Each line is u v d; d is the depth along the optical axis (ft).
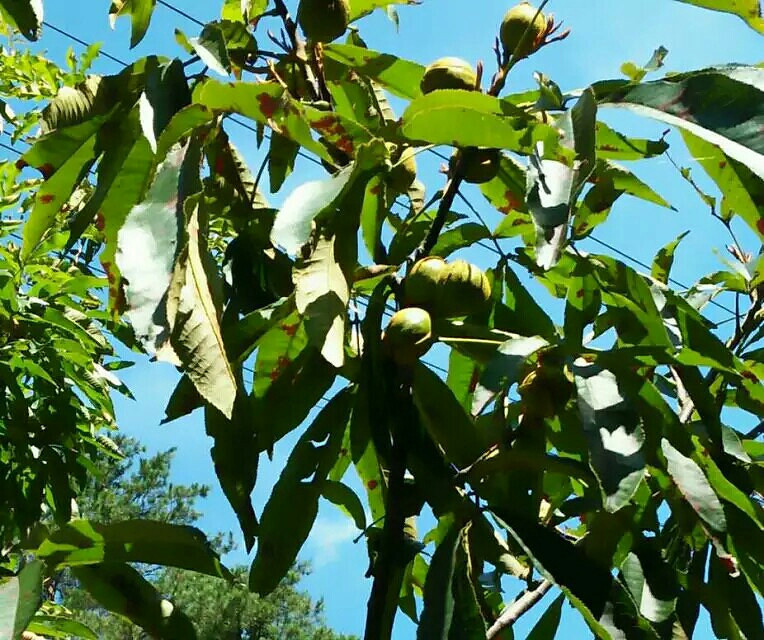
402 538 1.37
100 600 1.32
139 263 1.14
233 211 1.55
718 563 1.54
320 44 1.64
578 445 1.59
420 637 1.26
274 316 1.36
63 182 1.43
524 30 1.58
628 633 1.29
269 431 1.42
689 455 1.40
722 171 1.46
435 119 1.30
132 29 1.61
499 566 1.48
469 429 1.44
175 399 1.38
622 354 1.38
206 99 1.26
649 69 1.57
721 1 1.38
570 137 1.26
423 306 1.43
